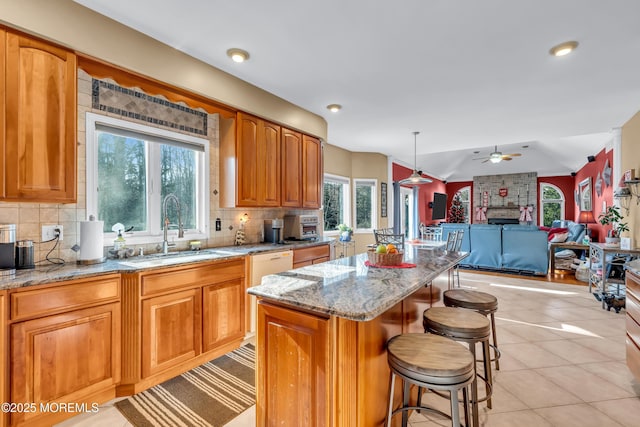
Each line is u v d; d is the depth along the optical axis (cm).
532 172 986
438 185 1045
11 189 160
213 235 310
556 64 253
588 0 176
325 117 396
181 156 290
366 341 124
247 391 201
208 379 214
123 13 190
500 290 458
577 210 852
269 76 278
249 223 350
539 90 306
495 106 352
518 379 216
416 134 478
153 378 205
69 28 177
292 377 133
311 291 142
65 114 179
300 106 356
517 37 214
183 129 285
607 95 319
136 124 249
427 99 331
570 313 356
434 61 249
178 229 279
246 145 302
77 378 170
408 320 176
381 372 140
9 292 146
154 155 269
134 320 192
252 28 206
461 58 244
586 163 740
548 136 489
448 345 134
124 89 243
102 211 236
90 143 222
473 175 1070
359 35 213
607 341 279
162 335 205
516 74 271
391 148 586
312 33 211
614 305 358
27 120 166
